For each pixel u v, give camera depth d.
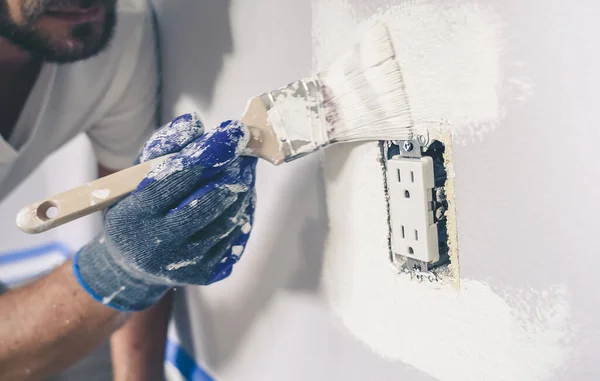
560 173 0.36
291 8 0.59
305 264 0.65
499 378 0.42
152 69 0.95
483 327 0.43
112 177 0.52
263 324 0.75
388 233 0.51
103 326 0.67
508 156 0.39
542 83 0.36
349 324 0.59
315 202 0.61
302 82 0.53
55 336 0.65
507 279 0.41
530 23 0.36
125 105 0.94
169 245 0.55
